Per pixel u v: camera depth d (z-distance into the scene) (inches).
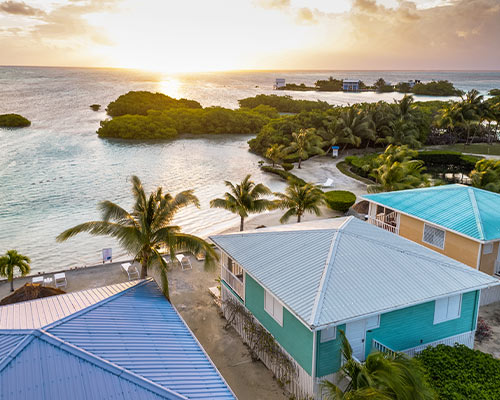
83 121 4453.7
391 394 346.6
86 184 1861.5
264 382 549.6
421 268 555.2
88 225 646.5
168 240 661.9
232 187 1106.7
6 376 321.4
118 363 363.3
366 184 1797.5
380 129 2664.9
